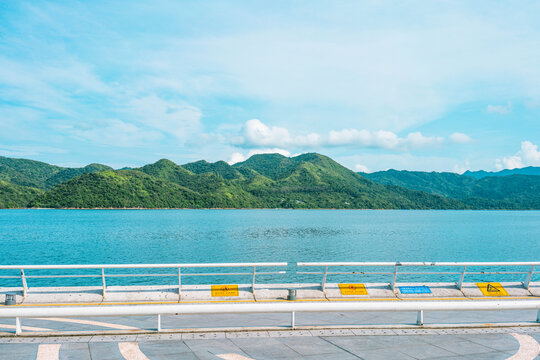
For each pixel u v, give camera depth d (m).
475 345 8.00
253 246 68.19
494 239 89.25
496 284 14.52
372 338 8.37
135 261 50.75
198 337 8.23
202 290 13.13
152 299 12.66
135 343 7.80
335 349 7.66
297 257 54.56
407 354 7.44
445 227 133.75
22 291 12.62
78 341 7.88
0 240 79.50
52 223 133.38
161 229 108.94
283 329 8.80
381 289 13.84
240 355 7.24
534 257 58.91
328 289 13.60
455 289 14.20
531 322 9.80
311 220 170.88
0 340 7.89
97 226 119.94
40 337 8.09
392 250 64.75
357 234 97.94
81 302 12.38
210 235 90.75
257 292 13.23
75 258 54.22
